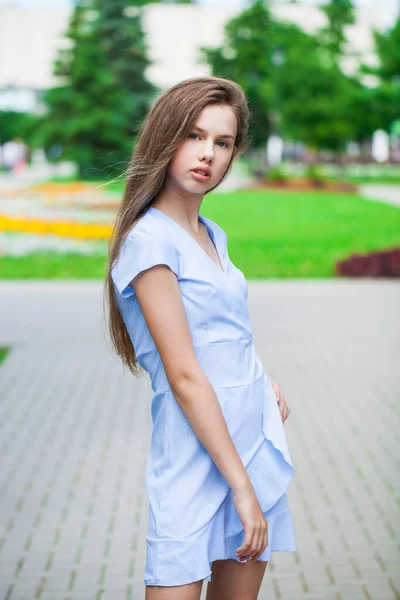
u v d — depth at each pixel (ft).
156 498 7.81
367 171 158.61
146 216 7.80
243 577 8.21
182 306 7.59
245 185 117.39
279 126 138.41
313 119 132.67
